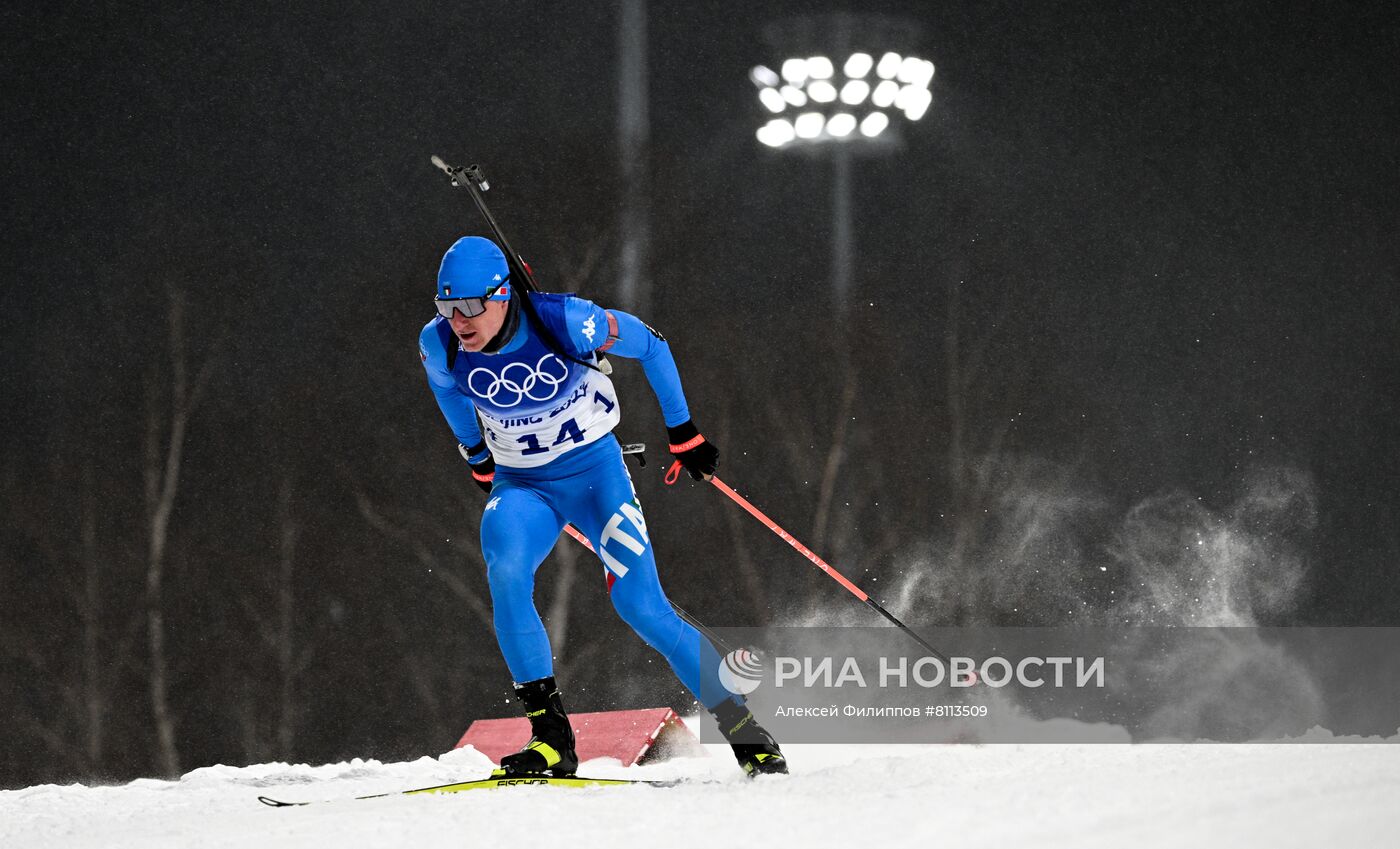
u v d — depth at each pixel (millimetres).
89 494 45562
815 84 43375
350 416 46125
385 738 44375
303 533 45469
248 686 44594
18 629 44750
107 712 44344
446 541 45469
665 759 16094
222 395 46188
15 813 12984
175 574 45094
